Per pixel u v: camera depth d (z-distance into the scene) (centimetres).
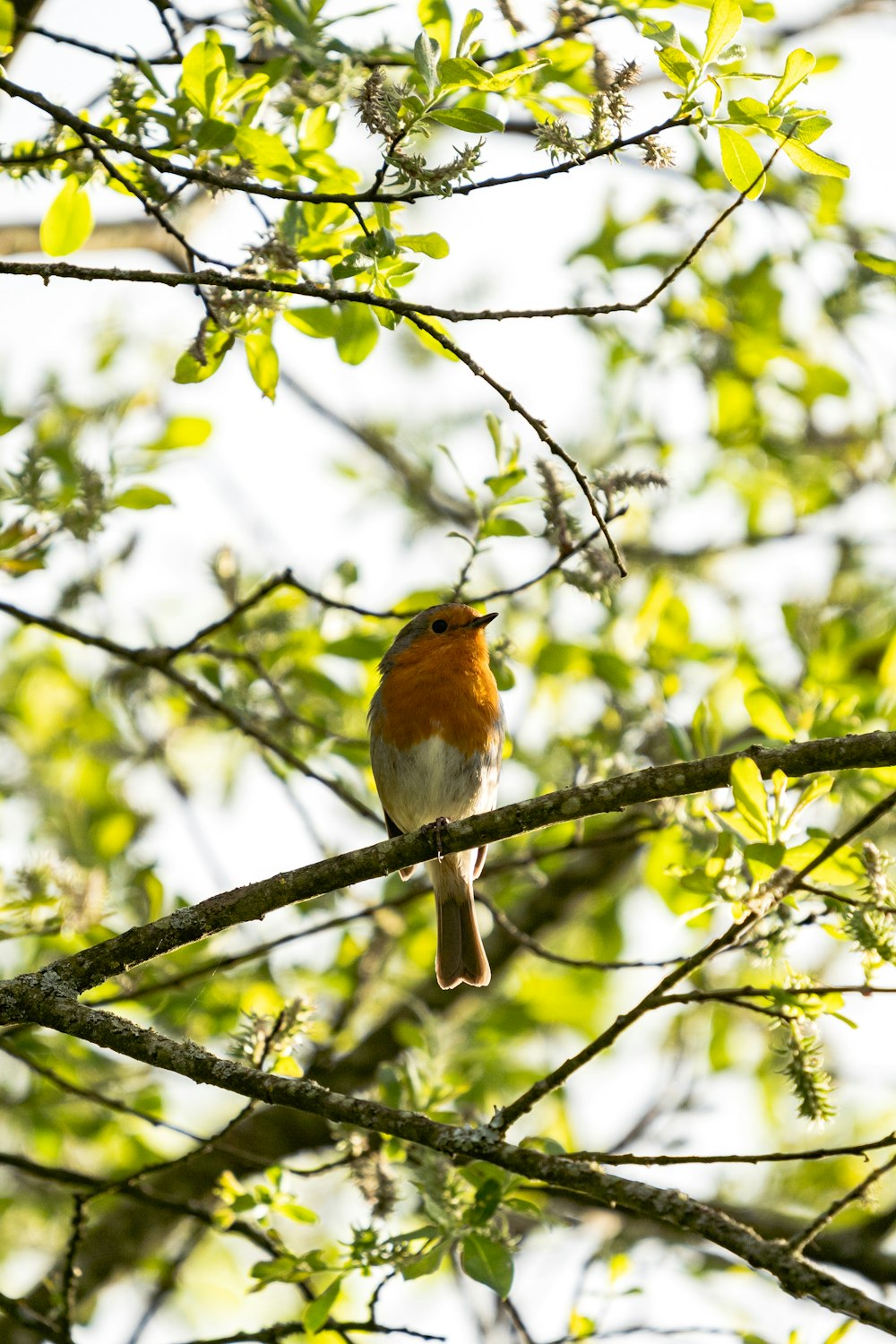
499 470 1034
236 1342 889
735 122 696
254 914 765
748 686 1170
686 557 1555
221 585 1179
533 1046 1465
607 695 1232
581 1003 1450
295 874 774
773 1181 1398
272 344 859
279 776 1177
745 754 750
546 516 935
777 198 1314
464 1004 1414
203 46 767
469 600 1038
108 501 1043
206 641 1208
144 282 711
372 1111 668
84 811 1396
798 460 1493
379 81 683
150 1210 1284
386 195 685
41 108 705
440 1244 771
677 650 1256
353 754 1240
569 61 883
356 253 733
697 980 1328
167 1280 1196
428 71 675
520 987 1480
